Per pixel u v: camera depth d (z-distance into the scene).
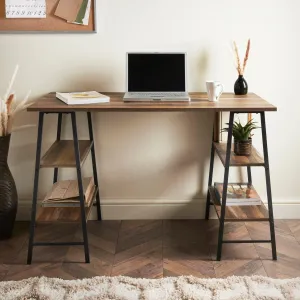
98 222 3.18
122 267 2.63
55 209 2.78
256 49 2.96
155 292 2.36
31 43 2.96
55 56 2.98
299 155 3.12
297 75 2.99
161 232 3.04
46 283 2.44
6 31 2.93
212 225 3.12
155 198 3.20
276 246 2.84
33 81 3.02
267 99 3.04
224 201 2.61
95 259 2.72
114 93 2.97
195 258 2.72
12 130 3.09
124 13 2.92
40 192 3.19
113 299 2.31
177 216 3.21
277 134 3.09
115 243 2.90
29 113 3.07
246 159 2.65
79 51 2.98
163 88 2.78
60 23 2.93
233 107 2.50
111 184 3.19
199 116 3.07
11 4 2.90
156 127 3.09
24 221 3.21
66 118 3.07
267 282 2.43
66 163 2.58
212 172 3.12
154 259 2.71
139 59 2.78
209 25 2.94
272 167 3.14
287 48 2.96
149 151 3.13
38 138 2.57
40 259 2.72
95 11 2.91
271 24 2.93
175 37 2.96
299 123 3.07
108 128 3.09
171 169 3.16
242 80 2.87
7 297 2.33
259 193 3.19
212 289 2.38
